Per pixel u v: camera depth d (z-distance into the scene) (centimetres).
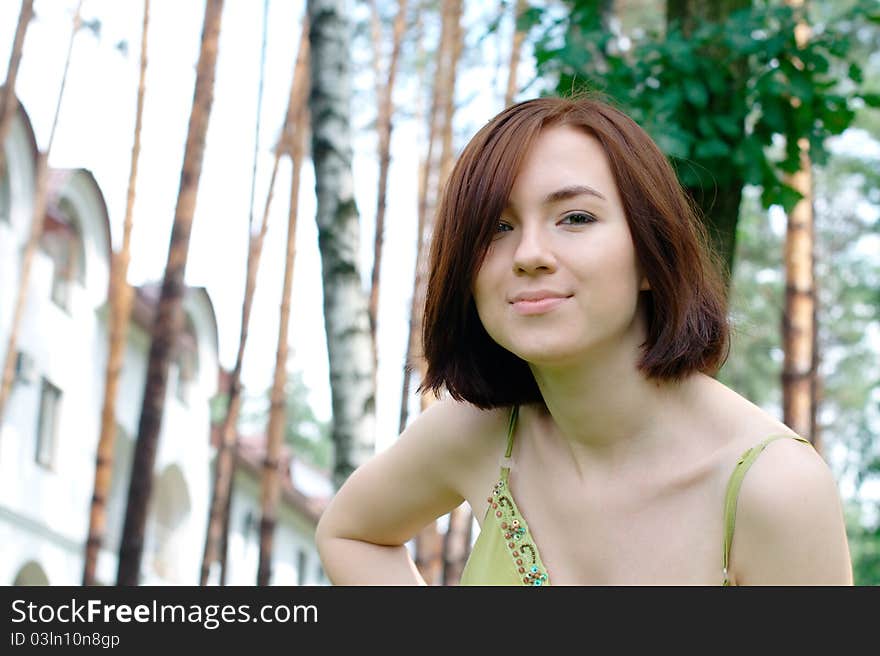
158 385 1221
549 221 132
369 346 525
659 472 140
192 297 1958
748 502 131
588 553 144
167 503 1992
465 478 165
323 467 3216
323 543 180
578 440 145
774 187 408
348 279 523
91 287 1691
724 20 415
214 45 1198
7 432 1480
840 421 1884
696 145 383
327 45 535
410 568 179
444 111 1245
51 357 1598
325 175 526
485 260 135
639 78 402
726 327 145
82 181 1622
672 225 135
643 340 140
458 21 1125
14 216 1461
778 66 411
